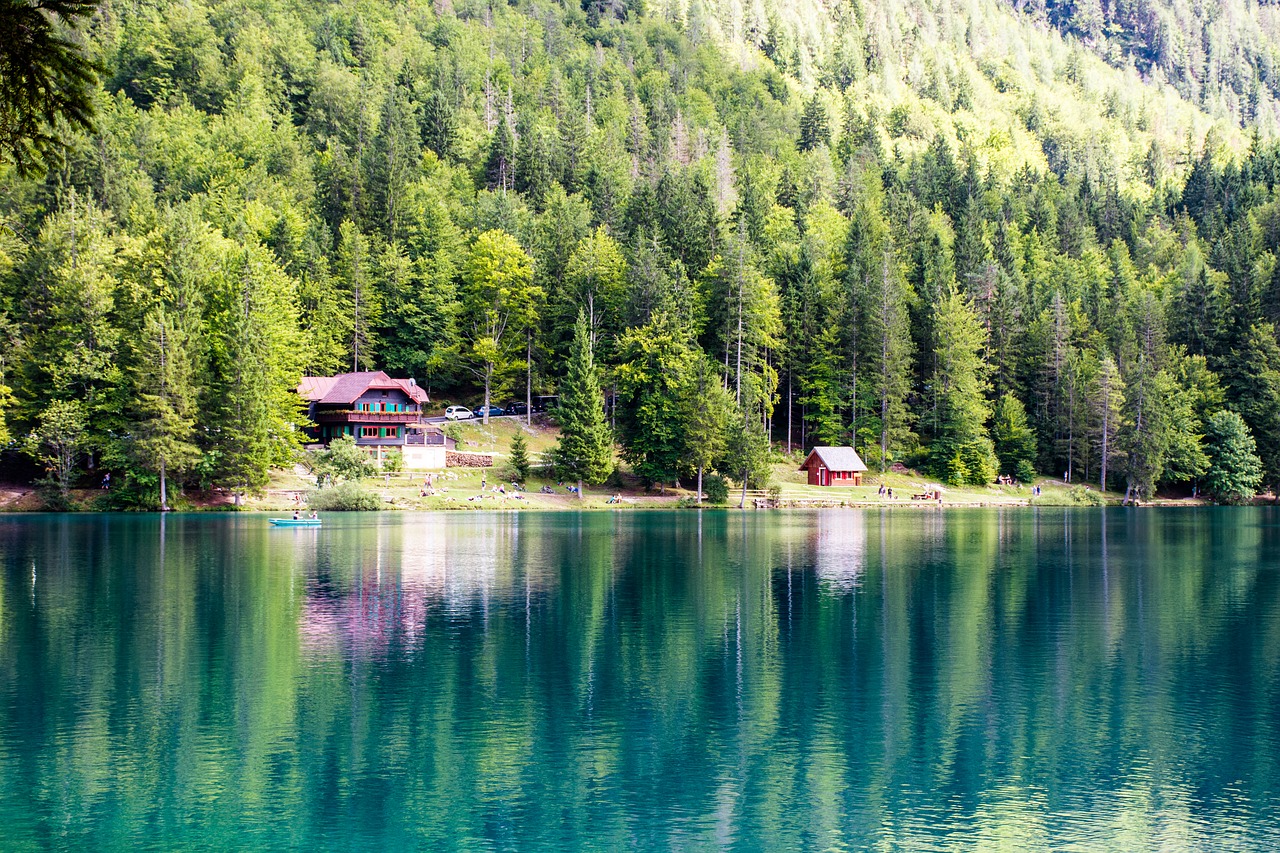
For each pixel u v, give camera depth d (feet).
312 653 131.85
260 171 594.65
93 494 336.49
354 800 85.51
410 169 631.97
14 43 41.81
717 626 150.51
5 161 44.37
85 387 339.16
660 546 250.16
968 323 477.36
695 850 76.74
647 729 103.09
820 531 298.35
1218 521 353.51
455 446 413.18
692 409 381.81
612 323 465.06
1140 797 86.74
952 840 78.64
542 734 101.45
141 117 648.38
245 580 187.52
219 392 334.44
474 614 157.79
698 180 582.76
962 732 102.94
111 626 147.02
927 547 254.27
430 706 109.60
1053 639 143.23
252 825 80.64
